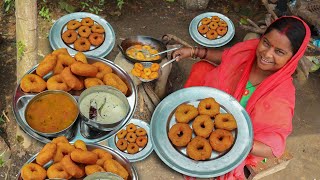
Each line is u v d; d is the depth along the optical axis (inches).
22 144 100.0
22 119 71.1
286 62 87.2
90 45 106.1
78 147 69.1
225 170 78.0
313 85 146.4
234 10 162.9
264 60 87.4
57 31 107.9
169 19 154.6
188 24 154.9
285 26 82.6
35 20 89.7
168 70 110.3
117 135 107.7
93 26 109.1
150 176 91.4
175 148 80.6
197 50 108.5
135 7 154.1
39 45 121.9
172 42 124.0
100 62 82.9
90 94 74.9
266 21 144.7
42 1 140.6
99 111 72.9
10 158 100.5
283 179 121.3
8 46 128.6
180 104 87.4
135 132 108.7
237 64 98.3
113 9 150.3
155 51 105.6
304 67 136.6
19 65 96.7
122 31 145.0
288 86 91.4
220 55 108.2
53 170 65.7
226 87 100.3
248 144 81.6
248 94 96.4
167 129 83.4
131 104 78.3
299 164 126.0
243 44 98.7
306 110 139.4
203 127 82.7
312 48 144.8
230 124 81.9
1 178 98.6
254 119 91.6
